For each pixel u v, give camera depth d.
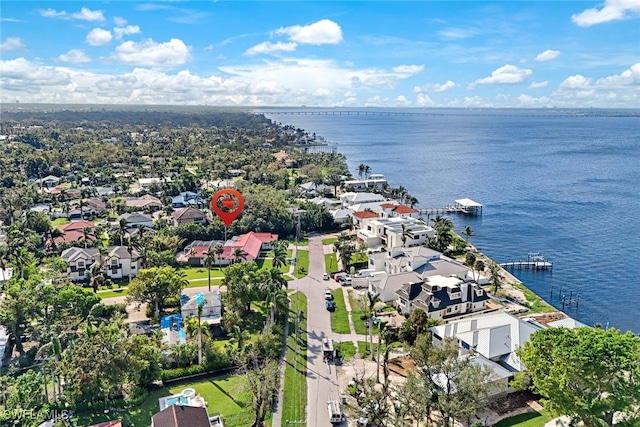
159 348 85.69
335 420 71.12
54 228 166.25
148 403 75.75
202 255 143.12
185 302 104.81
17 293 94.19
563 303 126.44
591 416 58.91
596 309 123.31
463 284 110.06
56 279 107.44
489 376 71.06
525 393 78.56
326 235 178.00
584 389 59.91
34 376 72.38
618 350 56.88
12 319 90.06
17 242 132.50
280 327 97.81
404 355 90.31
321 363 87.94
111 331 82.56
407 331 89.50
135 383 78.06
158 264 133.00
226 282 105.94
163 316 104.69
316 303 114.69
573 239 176.88
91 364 72.81
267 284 98.94
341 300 116.62
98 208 197.25
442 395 63.41
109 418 71.50
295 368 85.81
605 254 161.12
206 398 77.00
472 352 73.69
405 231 146.62
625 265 151.38
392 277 116.69
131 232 165.25
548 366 63.53
